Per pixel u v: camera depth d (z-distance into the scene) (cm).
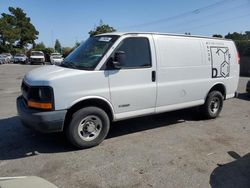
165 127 649
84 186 381
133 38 548
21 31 6750
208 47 681
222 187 388
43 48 6625
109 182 393
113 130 620
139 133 603
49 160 462
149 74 564
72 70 495
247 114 792
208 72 680
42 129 467
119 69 523
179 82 618
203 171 431
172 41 607
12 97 1031
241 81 1738
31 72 538
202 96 680
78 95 483
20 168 434
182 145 536
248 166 452
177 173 422
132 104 549
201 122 696
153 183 392
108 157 475
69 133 491
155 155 486
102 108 528
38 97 470
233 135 601
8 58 4538
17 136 575
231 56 739
